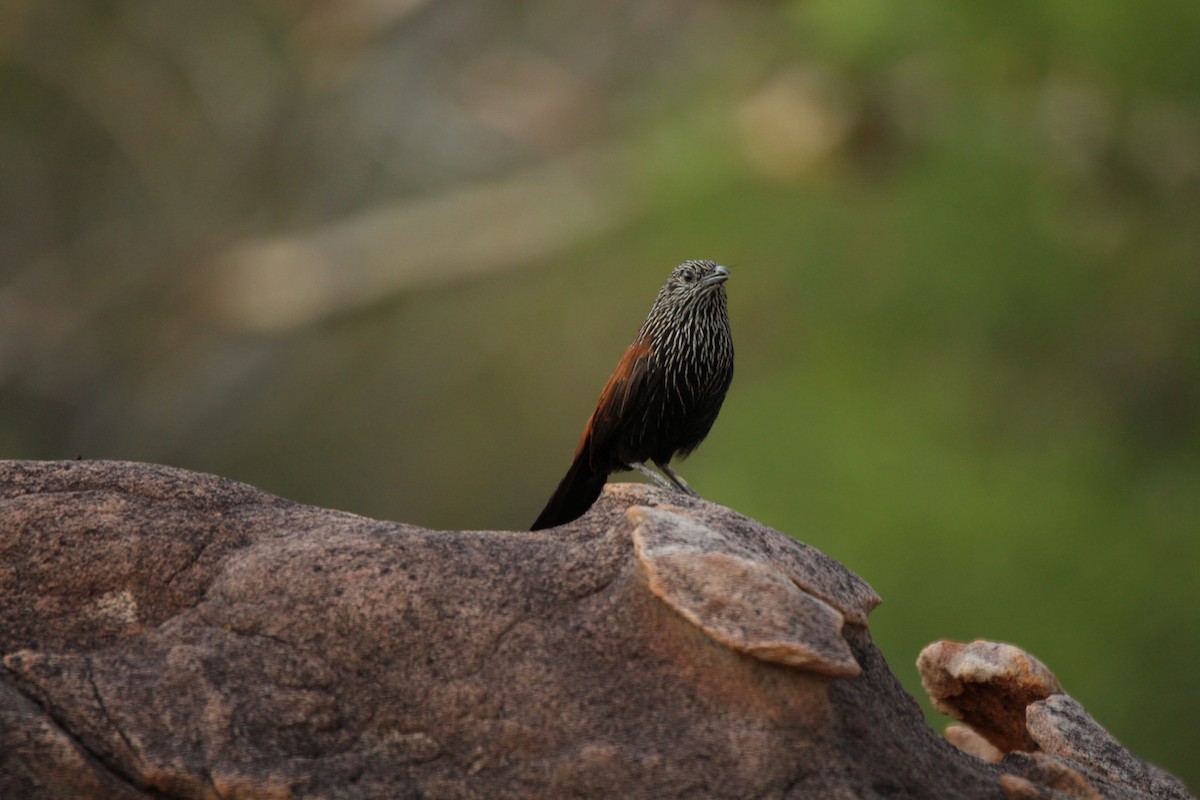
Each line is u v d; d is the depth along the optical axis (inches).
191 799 200.8
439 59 984.3
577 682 213.5
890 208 576.7
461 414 1054.4
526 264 922.1
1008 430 551.8
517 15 975.6
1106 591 506.9
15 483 238.4
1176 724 504.4
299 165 1019.9
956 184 554.9
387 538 229.8
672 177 602.2
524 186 900.0
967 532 512.1
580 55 959.6
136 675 210.2
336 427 1085.8
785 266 597.0
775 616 211.9
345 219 1005.2
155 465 247.3
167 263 1003.3
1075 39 522.3
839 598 238.8
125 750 201.9
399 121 1004.6
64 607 223.5
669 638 216.7
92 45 1007.6
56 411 1034.1
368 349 1066.7
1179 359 559.5
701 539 225.1
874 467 534.3
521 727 209.2
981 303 552.7
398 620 219.0
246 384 1058.7
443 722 210.7
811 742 208.7
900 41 555.8
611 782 203.8
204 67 1011.9
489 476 1042.7
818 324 584.7
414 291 931.3
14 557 227.5
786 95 577.0
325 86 967.6
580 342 966.4
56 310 1002.7
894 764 218.7
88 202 1052.5
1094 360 567.2
